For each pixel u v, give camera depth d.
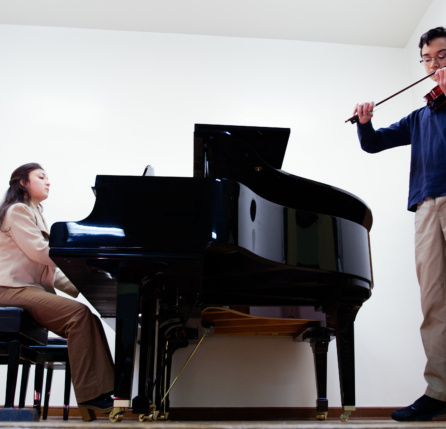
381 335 3.58
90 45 4.19
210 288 2.37
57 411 3.24
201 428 1.24
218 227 1.66
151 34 4.27
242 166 2.12
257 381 3.40
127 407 1.62
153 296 2.01
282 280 2.29
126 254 1.63
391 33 4.34
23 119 3.91
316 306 2.57
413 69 4.28
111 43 4.21
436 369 2.01
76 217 3.70
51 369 2.84
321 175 3.96
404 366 3.53
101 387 1.87
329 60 4.34
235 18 4.21
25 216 2.10
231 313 2.61
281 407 3.36
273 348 3.47
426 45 2.28
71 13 4.14
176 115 4.04
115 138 3.92
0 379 3.30
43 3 4.05
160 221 1.67
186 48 4.25
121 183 1.71
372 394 3.46
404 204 3.92
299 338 3.27
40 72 4.06
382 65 4.36
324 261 1.90
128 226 1.66
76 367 1.88
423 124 2.28
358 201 2.15
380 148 2.46
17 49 4.11
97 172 3.83
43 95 3.99
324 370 3.04
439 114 2.22
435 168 2.14
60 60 4.11
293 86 4.22
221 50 4.27
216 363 3.41
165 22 4.23
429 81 3.97
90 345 1.92
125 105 4.02
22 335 1.97
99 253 1.63
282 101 4.17
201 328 2.88
